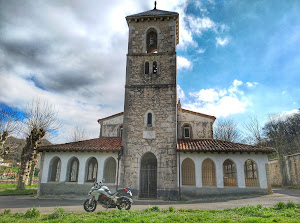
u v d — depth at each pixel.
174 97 17.64
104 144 18.42
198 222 7.55
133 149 16.78
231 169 21.19
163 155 16.48
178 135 21.38
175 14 19.19
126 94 18.09
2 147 24.12
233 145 17.34
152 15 19.38
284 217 8.12
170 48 18.83
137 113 17.58
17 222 7.83
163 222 7.50
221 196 15.77
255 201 13.46
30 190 20.75
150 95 17.92
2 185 25.66
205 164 19.03
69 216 8.83
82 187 16.88
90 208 11.02
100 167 17.11
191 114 22.08
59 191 16.94
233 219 8.10
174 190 15.73
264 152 16.27
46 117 23.31
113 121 22.81
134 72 18.59
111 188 16.31
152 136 16.95
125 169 16.41
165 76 18.20
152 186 17.38
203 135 21.30
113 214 9.23
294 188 23.11
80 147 17.48
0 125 23.72
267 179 16.00
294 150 35.00
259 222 7.27
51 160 17.83
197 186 16.00
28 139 22.78
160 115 17.38
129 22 19.89
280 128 37.28
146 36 19.62
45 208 11.96
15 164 48.41
